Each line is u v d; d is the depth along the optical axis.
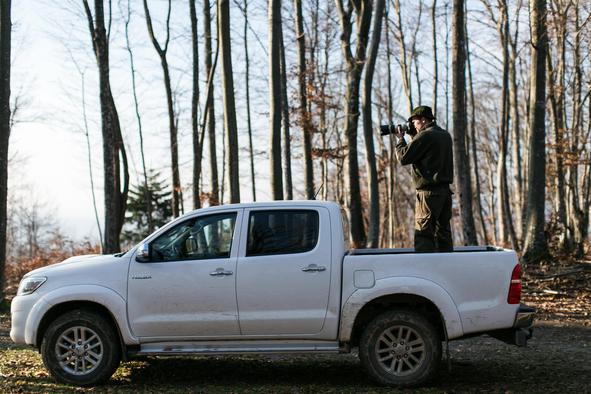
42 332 7.35
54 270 7.37
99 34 18.47
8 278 31.06
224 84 17.30
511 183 56.12
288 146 25.12
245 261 7.14
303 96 25.31
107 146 18.86
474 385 7.14
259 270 7.10
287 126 25.17
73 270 7.32
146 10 26.88
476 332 6.90
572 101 28.81
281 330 7.06
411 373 6.94
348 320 6.98
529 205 18.78
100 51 18.52
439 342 6.96
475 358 8.73
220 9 17.06
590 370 7.92
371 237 21.06
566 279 16.30
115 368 7.18
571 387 7.02
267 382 7.41
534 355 8.92
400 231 45.97
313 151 25.95
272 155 16.41
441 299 6.88
